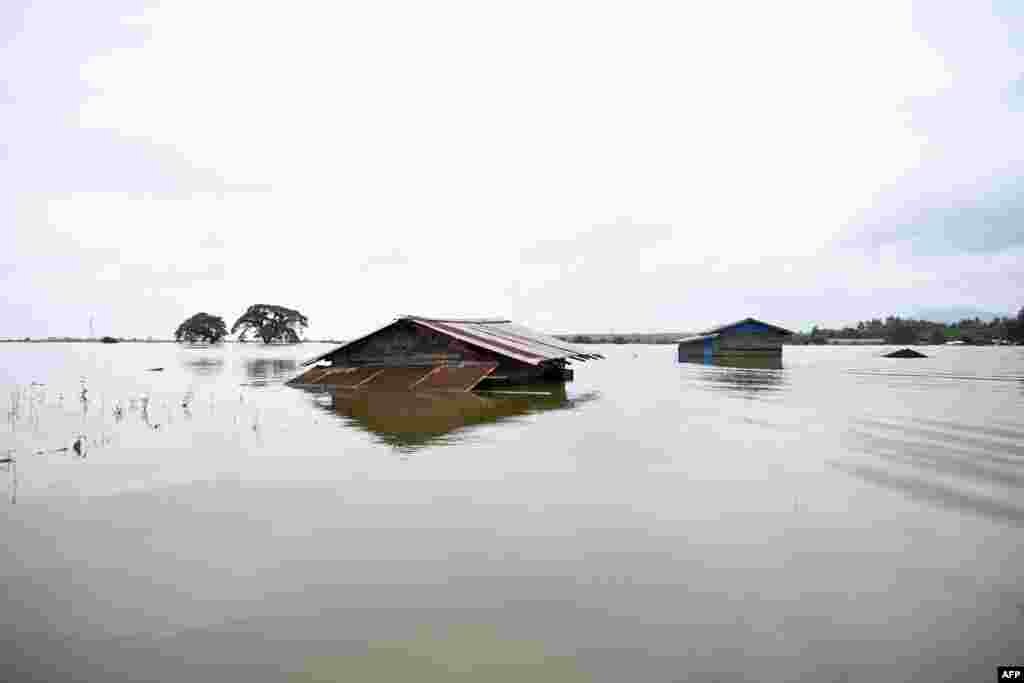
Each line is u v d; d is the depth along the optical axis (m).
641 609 5.07
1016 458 11.12
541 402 20.94
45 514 7.72
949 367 43.41
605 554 6.29
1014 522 7.39
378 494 8.52
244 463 10.58
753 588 5.50
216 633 4.73
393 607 5.11
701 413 17.69
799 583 5.62
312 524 7.24
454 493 8.57
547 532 6.95
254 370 44.44
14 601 5.30
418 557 6.20
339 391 25.58
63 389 26.91
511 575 5.76
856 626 4.82
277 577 5.74
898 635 4.69
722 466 10.36
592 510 7.78
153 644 4.59
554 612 5.02
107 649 4.52
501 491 8.67
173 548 6.50
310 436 13.44
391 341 29.58
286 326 146.12
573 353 35.31
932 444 12.49
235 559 6.18
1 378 34.75
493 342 29.03
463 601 5.21
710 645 4.52
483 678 4.09
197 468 10.20
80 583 5.66
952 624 4.87
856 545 6.60
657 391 25.06
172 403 20.75
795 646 4.51
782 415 17.23
